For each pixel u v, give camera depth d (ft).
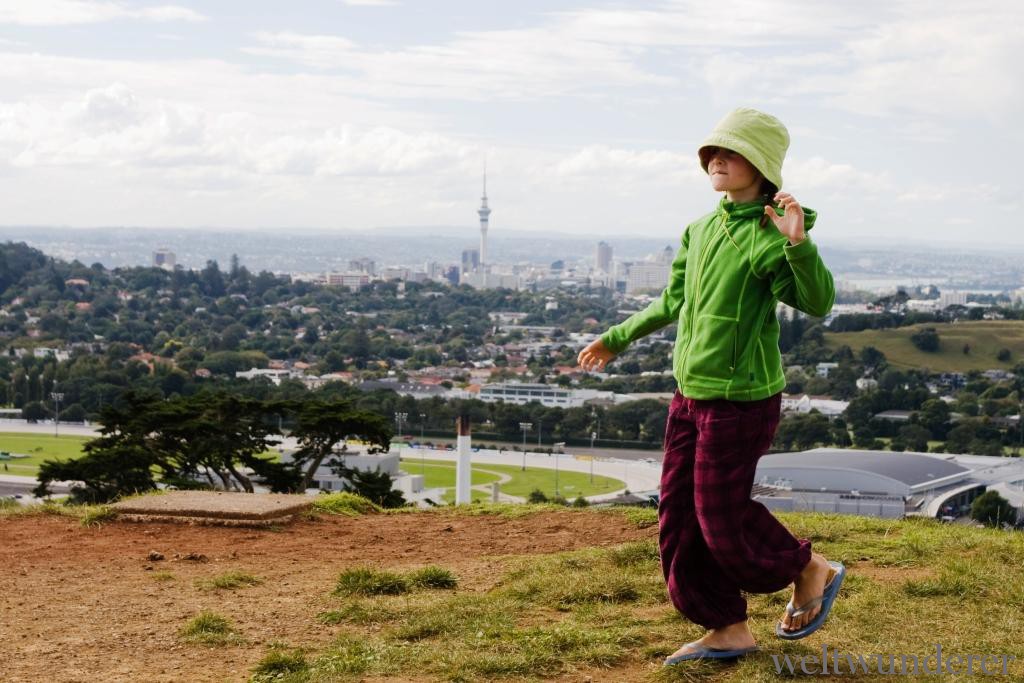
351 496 44.01
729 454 18.81
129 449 104.37
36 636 24.02
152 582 29.55
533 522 38.93
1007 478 223.51
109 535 35.96
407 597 27.45
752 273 18.75
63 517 38.78
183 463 110.11
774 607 24.76
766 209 18.34
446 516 40.68
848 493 181.27
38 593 28.22
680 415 19.71
